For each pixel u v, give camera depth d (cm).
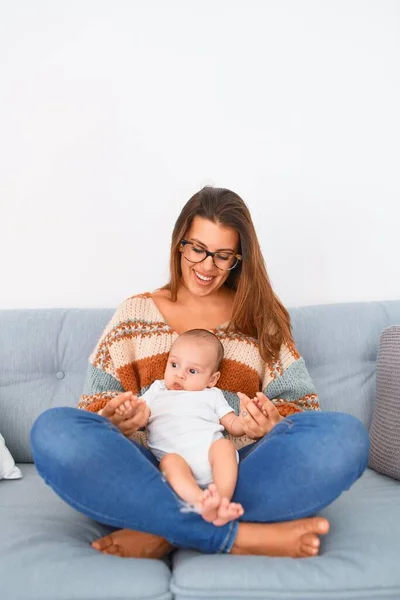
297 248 224
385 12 225
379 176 226
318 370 197
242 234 167
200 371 154
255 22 221
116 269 219
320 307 205
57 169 217
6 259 217
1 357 189
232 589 111
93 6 217
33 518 136
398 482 168
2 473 165
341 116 224
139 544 127
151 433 147
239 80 221
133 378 162
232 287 184
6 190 216
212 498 115
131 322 168
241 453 147
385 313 204
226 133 221
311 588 112
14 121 216
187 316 174
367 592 113
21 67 216
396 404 172
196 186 220
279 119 222
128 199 218
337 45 224
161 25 219
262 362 171
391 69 226
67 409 125
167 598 111
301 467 121
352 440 122
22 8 216
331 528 134
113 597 110
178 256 174
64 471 117
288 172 223
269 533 124
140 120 218
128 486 119
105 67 217
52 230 217
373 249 226
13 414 185
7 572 113
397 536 128
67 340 193
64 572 113
